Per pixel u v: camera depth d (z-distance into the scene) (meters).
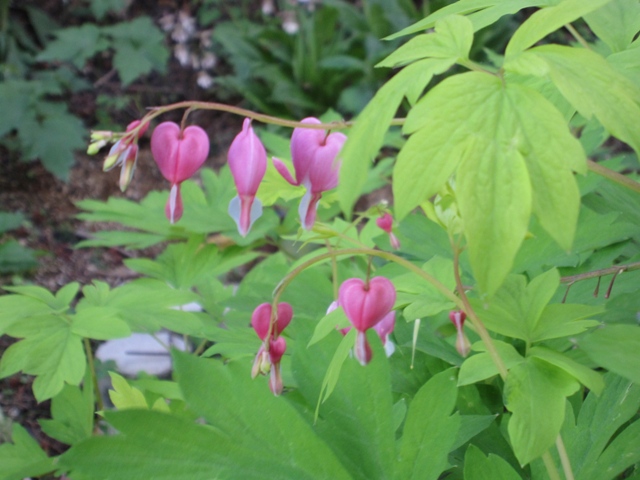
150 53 1.80
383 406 0.51
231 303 0.66
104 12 1.91
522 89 0.40
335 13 1.72
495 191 0.39
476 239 0.39
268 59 1.77
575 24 1.47
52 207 1.49
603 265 0.62
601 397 0.53
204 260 0.81
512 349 0.48
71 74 1.78
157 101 1.83
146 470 0.47
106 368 1.02
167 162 0.48
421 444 0.50
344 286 0.46
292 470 0.49
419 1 1.82
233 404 0.49
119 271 1.32
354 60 1.62
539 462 0.53
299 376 0.52
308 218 0.48
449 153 0.39
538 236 0.64
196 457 0.48
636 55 0.49
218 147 1.68
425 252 0.66
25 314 0.66
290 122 0.46
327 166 0.48
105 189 1.55
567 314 0.50
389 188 1.44
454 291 0.51
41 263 1.32
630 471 0.57
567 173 0.39
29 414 1.00
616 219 0.65
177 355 0.49
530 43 0.42
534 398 0.46
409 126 0.40
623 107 0.40
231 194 0.92
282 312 0.49
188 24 1.92
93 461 0.46
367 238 0.68
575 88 0.40
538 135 0.39
